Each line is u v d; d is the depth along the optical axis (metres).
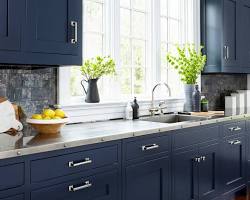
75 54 2.38
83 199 2.00
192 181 2.87
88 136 2.07
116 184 2.20
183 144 2.75
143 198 2.40
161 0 3.80
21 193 1.70
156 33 3.62
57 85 2.65
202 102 3.73
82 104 2.78
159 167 2.52
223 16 3.88
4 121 2.17
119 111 3.12
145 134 2.38
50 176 1.82
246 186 3.70
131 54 3.47
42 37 2.19
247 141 3.70
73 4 2.35
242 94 4.48
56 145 1.83
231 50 4.02
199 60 3.64
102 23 3.17
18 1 2.05
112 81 3.19
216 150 3.18
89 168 2.02
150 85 3.63
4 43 2.00
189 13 3.96
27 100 2.47
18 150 1.66
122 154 2.23
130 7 3.44
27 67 2.46
